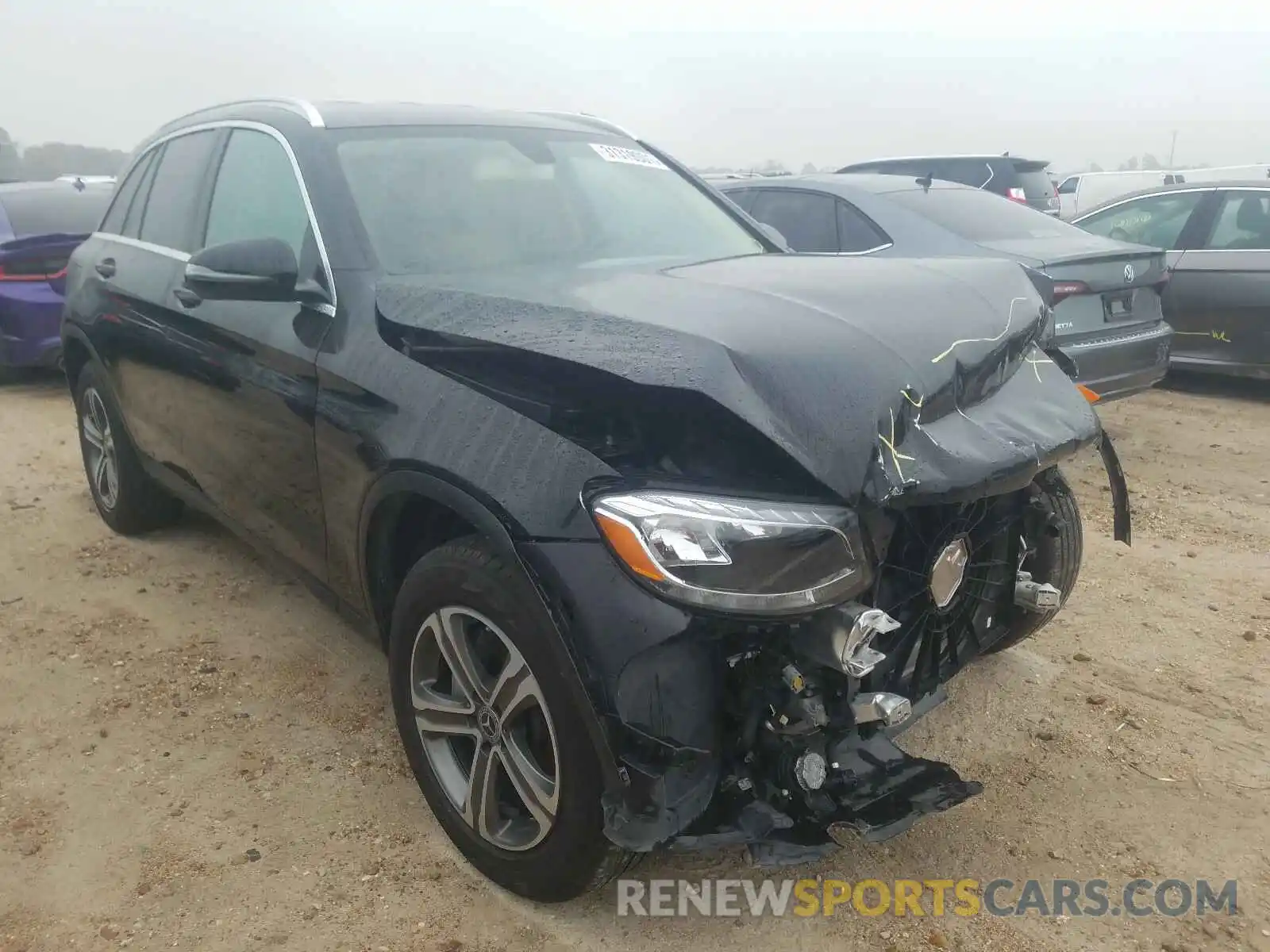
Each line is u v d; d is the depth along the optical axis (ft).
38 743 10.63
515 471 7.30
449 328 8.22
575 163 12.19
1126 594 14.10
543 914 8.27
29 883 8.61
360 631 10.37
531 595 7.11
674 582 6.56
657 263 10.48
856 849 9.05
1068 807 9.62
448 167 11.08
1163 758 10.34
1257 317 24.75
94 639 12.85
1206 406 25.66
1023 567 10.52
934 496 7.09
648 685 6.72
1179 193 26.61
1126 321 20.26
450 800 8.71
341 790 9.86
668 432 6.82
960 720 11.05
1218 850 9.04
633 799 6.81
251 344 10.48
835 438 6.82
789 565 6.60
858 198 20.36
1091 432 8.86
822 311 7.79
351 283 9.49
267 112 11.87
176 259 12.80
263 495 11.00
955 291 8.80
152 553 15.53
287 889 8.54
